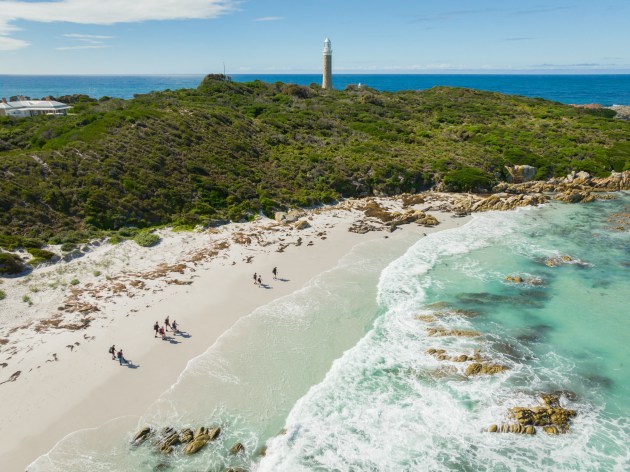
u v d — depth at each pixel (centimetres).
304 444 2183
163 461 2069
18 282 3509
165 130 6538
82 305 3272
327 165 6938
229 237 4728
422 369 2716
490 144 8806
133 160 5562
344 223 5359
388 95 13762
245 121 8212
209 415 2334
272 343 2941
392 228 5184
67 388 2466
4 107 9144
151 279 3725
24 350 2742
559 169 7738
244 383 2567
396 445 2189
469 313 3359
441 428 2291
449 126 10350
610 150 8425
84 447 2119
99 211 4697
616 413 2394
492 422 2322
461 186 6931
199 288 3625
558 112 11988
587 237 5044
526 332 3119
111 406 2362
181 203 5291
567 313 3372
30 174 4778
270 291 3641
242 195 5725
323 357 2820
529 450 2161
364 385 2581
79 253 4078
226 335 3009
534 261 4356
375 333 3089
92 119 6756
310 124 8981
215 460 2084
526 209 6203
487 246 4766
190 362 2722
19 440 2134
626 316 3338
